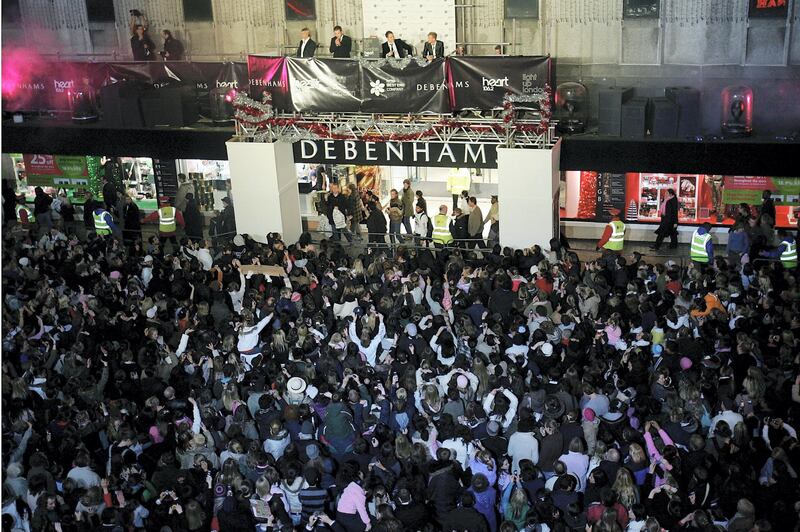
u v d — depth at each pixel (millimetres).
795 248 18328
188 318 15430
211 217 25391
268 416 12133
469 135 20281
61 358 14281
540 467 11016
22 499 11102
